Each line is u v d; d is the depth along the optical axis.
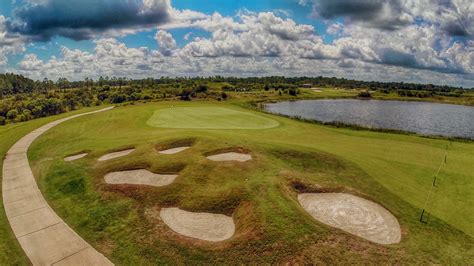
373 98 164.50
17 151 34.47
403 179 23.00
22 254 15.12
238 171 22.80
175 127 42.81
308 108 110.12
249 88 181.38
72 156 29.70
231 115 54.72
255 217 16.81
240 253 14.45
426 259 13.96
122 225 17.36
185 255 14.63
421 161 27.03
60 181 23.88
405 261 13.74
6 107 92.06
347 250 14.28
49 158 30.34
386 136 38.47
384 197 20.23
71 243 16.00
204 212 18.59
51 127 47.22
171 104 79.38
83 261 14.58
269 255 14.20
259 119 50.53
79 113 65.81
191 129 40.25
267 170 23.06
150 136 34.56
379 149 31.02
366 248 14.44
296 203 18.56
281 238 15.05
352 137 37.56
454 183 22.39
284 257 14.02
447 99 163.25
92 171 24.78
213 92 136.25
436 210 18.58
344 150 30.00
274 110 98.50
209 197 19.58
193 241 15.54
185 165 24.22
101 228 17.25
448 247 14.98
